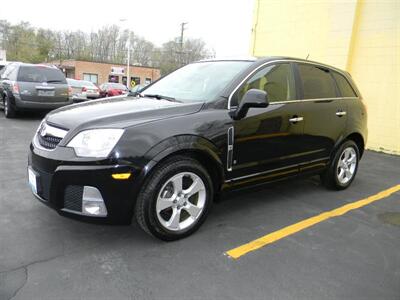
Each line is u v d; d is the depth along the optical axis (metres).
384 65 8.84
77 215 3.17
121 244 3.46
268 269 3.16
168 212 3.51
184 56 55.47
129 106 3.63
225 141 3.68
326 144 4.91
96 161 3.07
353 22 9.16
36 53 68.94
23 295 2.69
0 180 5.18
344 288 2.94
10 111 11.22
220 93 3.83
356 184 5.87
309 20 10.23
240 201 4.77
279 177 4.38
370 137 9.21
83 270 3.03
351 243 3.72
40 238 3.52
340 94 5.18
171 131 3.34
